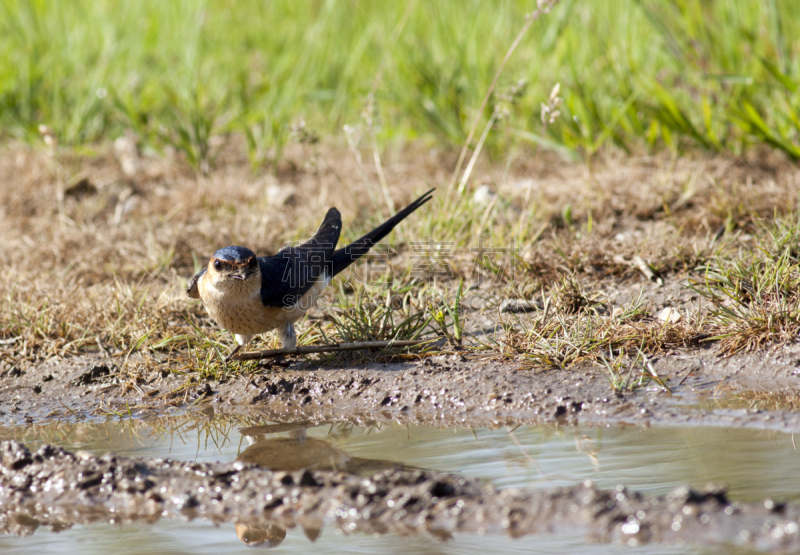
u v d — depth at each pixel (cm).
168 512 608
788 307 876
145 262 1218
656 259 1081
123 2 2242
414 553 520
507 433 737
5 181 1575
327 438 754
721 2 1644
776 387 793
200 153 1625
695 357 863
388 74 1867
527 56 1783
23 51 2045
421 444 720
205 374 929
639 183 1326
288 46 2145
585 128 1536
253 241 1256
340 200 1408
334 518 579
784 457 632
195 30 2094
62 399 902
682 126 1462
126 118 1838
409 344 931
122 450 742
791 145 1381
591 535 525
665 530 519
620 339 896
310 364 942
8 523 605
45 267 1225
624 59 1634
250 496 612
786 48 1584
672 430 710
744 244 1093
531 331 918
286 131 1702
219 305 898
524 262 1108
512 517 552
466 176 1277
